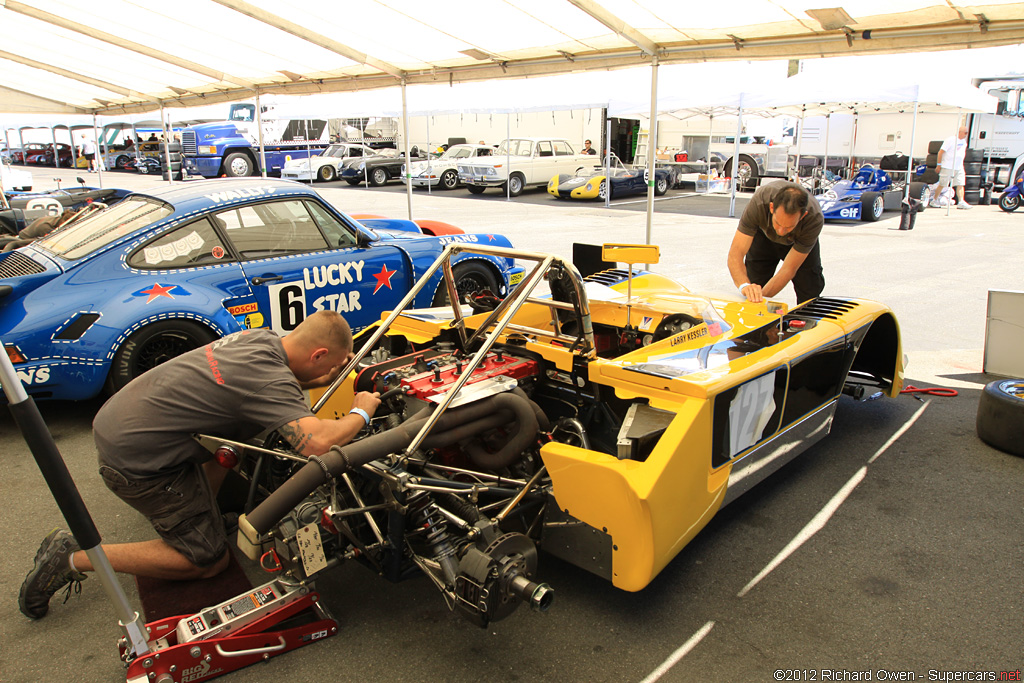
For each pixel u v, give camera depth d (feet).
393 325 11.12
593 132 76.02
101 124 60.90
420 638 7.57
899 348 12.67
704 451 7.75
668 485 7.20
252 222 14.67
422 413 7.65
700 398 7.62
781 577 8.57
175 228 13.73
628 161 74.90
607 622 7.80
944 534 9.48
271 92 32.53
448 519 7.24
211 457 7.72
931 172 57.11
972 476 11.15
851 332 10.97
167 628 7.07
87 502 10.53
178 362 7.40
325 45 23.06
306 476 6.55
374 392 8.99
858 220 47.50
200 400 7.18
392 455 7.28
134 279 13.08
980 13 13.43
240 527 6.48
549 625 7.75
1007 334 15.48
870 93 38.83
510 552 6.87
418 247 17.11
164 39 25.54
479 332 9.59
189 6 21.08
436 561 7.06
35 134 98.22
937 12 13.64
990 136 61.26
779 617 7.85
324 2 18.48
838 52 15.97
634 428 7.66
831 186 49.93
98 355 12.20
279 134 76.23
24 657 7.34
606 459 7.22
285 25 21.77
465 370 7.89
